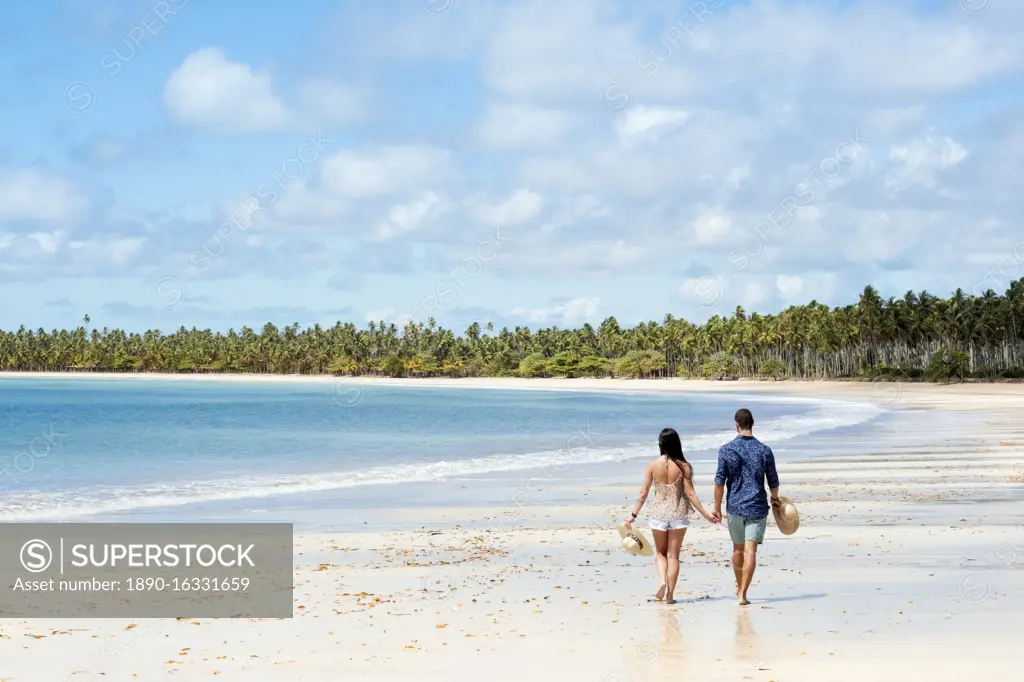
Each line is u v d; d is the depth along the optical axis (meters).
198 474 27.89
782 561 12.98
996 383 136.75
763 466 10.48
